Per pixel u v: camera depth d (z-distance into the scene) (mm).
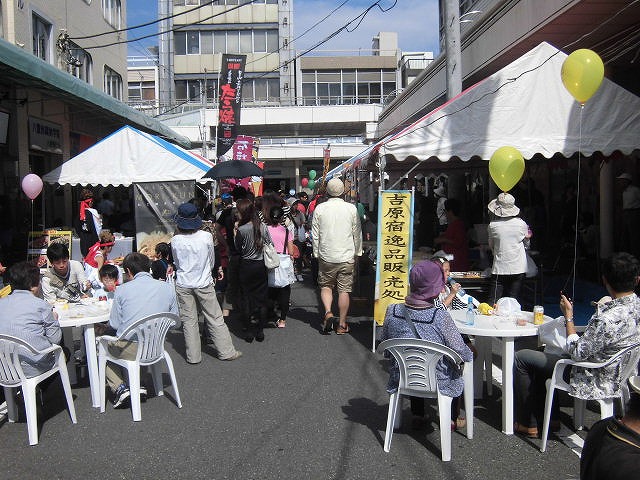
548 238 13820
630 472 1971
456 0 9852
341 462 4215
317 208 8039
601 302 4199
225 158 22812
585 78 5809
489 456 4289
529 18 10258
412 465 4160
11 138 12789
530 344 7391
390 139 7387
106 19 20891
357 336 7984
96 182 11906
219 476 4039
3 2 13438
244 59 20641
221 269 9219
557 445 4469
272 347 7453
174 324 5332
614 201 11883
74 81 12086
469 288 8375
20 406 5406
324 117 38594
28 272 4969
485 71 13188
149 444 4582
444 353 4164
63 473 4121
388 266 7117
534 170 15148
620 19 9281
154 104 39312
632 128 7344
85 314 5629
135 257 5652
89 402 5590
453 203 8961
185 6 41000
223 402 5500
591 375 4105
